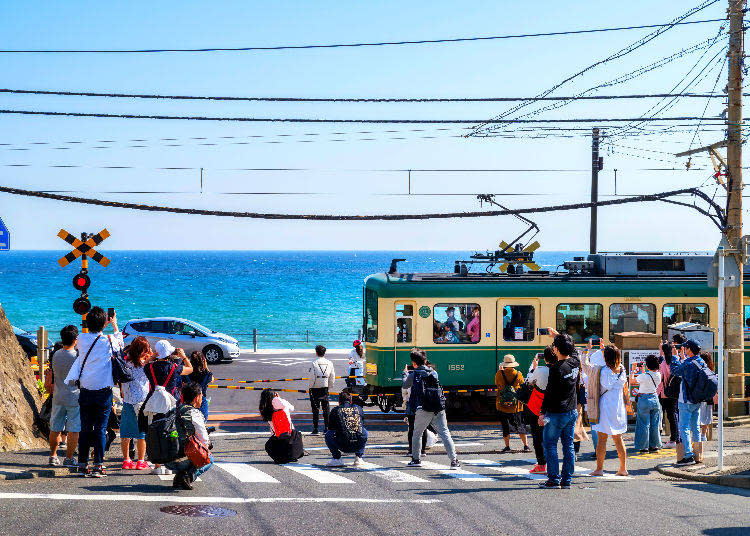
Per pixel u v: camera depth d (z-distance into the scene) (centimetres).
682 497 977
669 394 1265
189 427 958
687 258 2084
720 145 1844
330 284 14588
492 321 1966
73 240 1644
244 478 1112
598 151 2942
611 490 1026
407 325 1942
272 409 1309
